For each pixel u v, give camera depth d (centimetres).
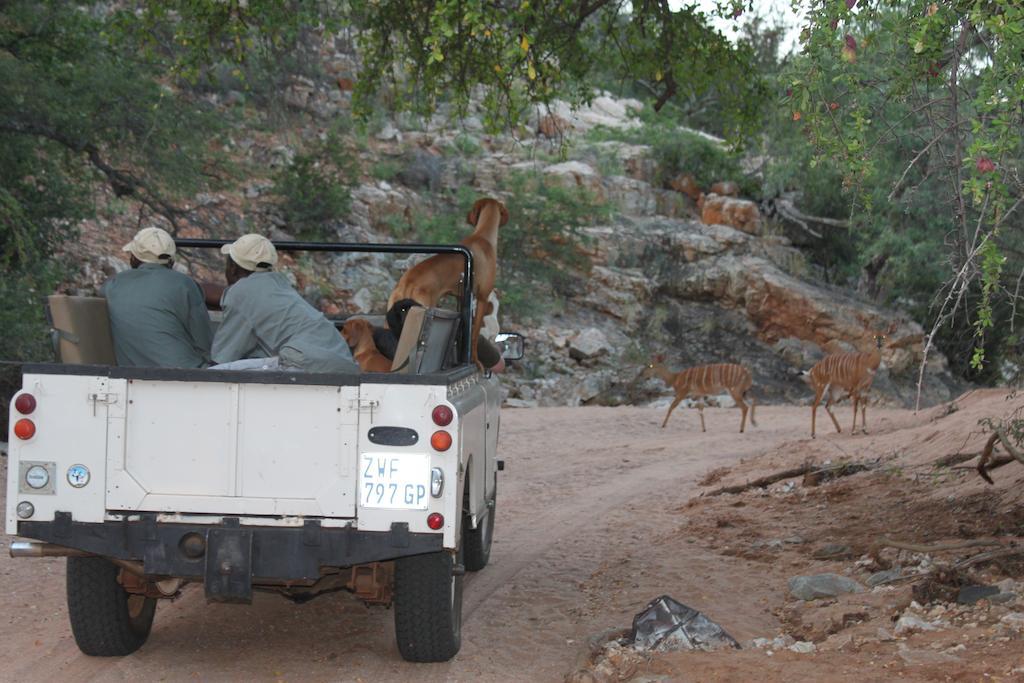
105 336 565
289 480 483
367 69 1195
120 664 549
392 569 544
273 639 600
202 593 698
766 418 2045
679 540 897
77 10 1666
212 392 486
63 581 730
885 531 848
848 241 3244
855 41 527
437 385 481
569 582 756
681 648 554
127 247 586
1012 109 498
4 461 1170
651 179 3469
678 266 3155
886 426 1620
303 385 481
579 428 1830
